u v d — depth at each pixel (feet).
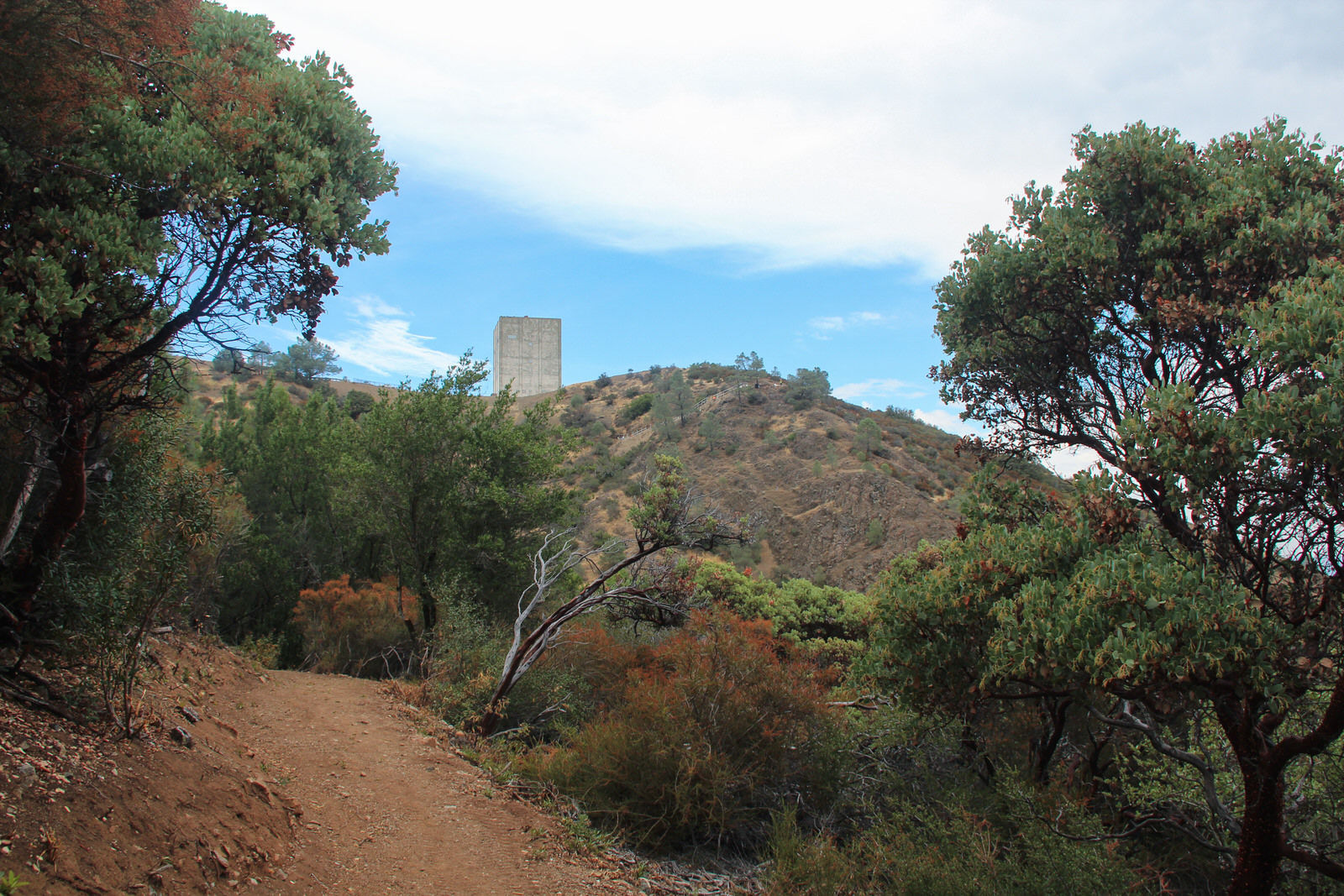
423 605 53.72
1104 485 20.83
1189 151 25.35
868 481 190.90
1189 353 24.73
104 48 16.24
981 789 29.07
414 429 56.59
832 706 32.65
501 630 47.65
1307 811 22.94
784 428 243.60
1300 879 21.58
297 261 19.69
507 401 61.52
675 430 255.91
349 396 89.92
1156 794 24.57
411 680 46.83
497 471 58.80
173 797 15.31
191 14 18.04
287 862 16.47
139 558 19.11
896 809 27.66
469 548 56.08
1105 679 17.85
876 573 164.86
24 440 19.36
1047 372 28.19
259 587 63.26
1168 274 23.66
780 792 28.19
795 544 185.78
